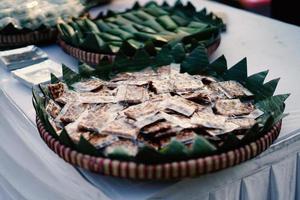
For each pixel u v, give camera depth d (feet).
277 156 3.07
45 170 3.22
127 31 4.45
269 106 2.94
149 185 2.60
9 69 4.24
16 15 4.66
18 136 3.62
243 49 4.59
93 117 2.83
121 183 2.64
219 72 3.47
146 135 2.60
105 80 3.51
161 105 2.87
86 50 4.06
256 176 3.02
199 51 3.48
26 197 3.66
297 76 3.94
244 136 2.41
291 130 3.08
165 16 4.71
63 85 3.26
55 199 3.21
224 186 2.85
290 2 7.02
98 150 2.42
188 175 2.31
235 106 2.97
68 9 4.90
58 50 4.74
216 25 4.62
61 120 2.89
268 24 5.34
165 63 3.66
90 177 2.74
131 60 3.60
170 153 2.29
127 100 3.01
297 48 4.60
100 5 6.05
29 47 4.55
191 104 2.92
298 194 3.41
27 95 3.78
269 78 3.91
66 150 2.48
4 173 3.99
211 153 2.34
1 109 3.84
